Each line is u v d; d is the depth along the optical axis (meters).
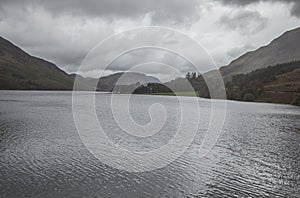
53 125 47.06
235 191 20.17
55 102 98.12
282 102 135.38
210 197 19.09
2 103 91.50
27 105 85.94
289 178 23.11
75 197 18.39
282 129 50.81
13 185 19.98
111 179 21.70
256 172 24.55
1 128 43.19
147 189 20.06
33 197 18.19
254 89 161.38
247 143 37.25
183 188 20.42
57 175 22.23
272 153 31.78
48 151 29.64
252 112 82.50
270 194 19.83
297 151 32.94
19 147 31.19
